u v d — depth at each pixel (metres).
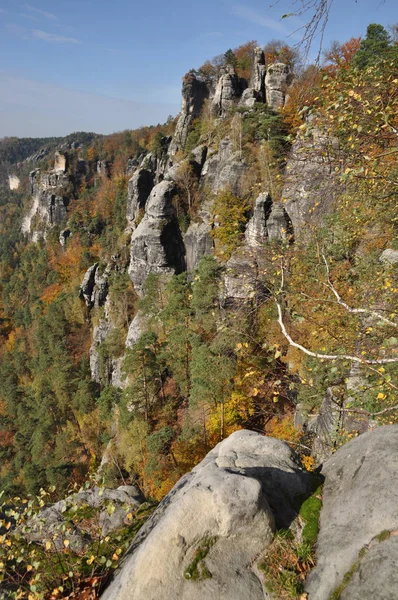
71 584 4.91
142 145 137.62
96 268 77.31
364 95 6.32
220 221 47.12
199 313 32.91
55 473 35.88
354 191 8.99
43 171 143.25
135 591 3.90
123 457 33.00
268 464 5.56
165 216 53.31
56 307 80.06
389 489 4.27
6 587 5.00
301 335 13.95
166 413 33.31
